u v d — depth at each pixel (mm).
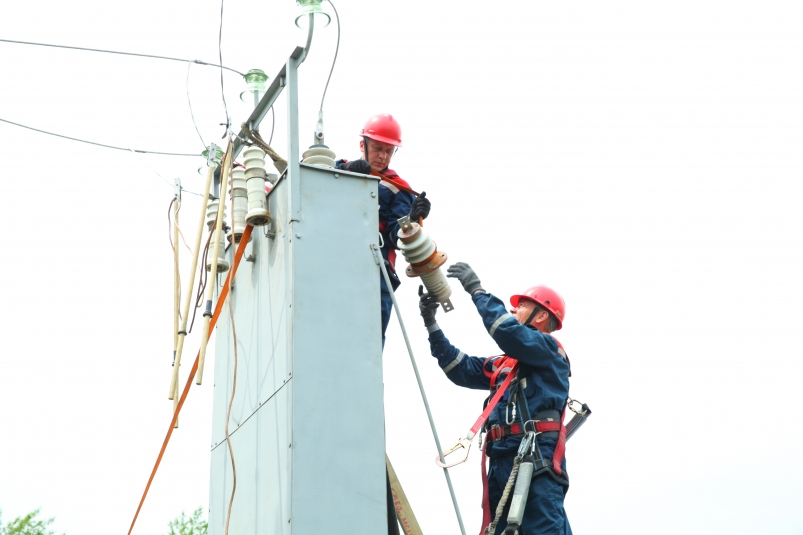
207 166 7180
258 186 6059
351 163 6195
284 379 5387
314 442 5184
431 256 6352
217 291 6992
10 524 16922
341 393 5328
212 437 6871
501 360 7059
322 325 5434
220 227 6230
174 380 6020
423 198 6398
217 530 6430
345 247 5660
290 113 5828
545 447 6352
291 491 5059
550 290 7391
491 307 6406
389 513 5848
